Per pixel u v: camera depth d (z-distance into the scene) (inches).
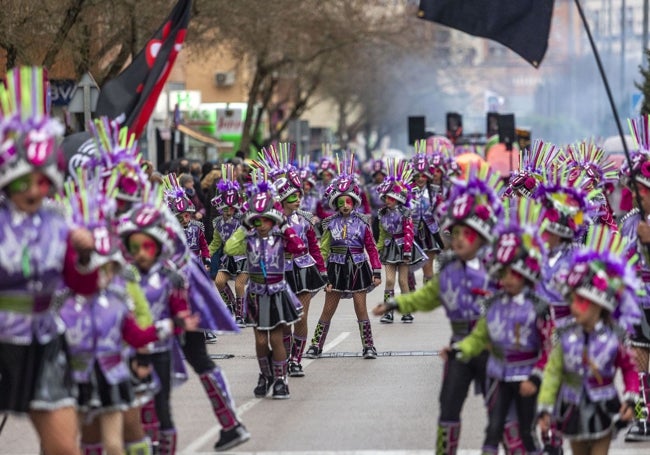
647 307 934.4
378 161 2081.7
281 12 3383.4
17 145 621.0
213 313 869.8
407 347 1453.0
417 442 917.2
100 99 965.2
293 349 1247.5
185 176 1740.9
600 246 729.0
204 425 993.5
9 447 922.7
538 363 725.3
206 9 2915.8
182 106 3914.9
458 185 762.8
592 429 718.5
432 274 1910.7
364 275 1362.0
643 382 937.5
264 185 1106.7
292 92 5403.5
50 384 647.1
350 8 4025.6
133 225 768.3
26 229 635.5
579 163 1328.7
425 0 1034.7
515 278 727.7
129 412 744.3
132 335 701.9
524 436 746.8
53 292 651.5
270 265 1096.8
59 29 2207.2
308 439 932.6
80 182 728.3
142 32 2544.3
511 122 3531.0
